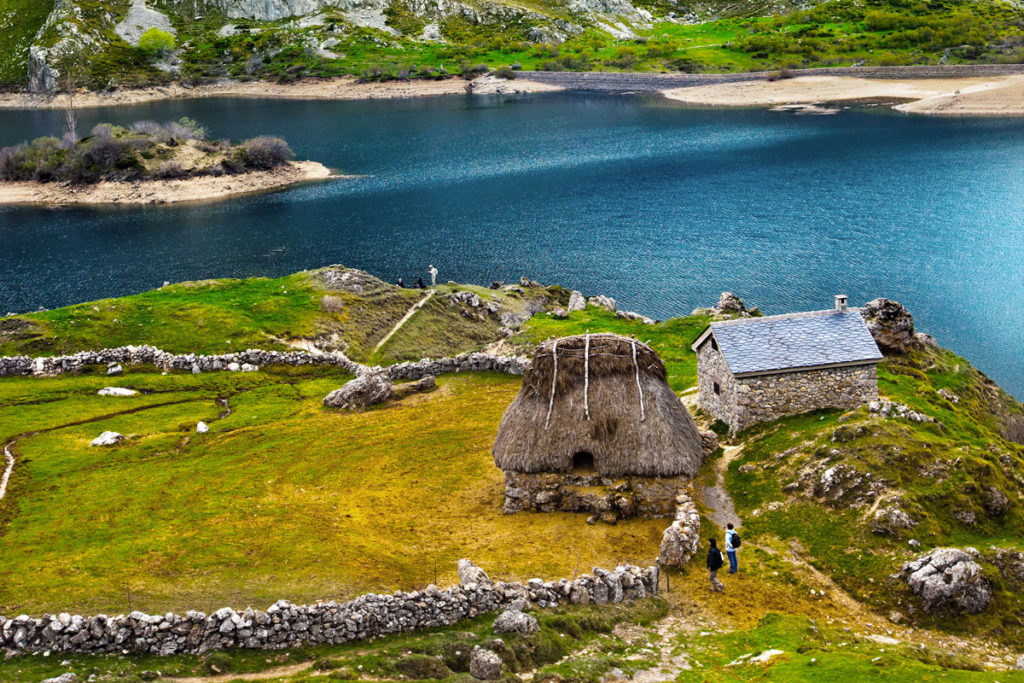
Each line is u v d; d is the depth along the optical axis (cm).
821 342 4934
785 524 4131
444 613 3344
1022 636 3541
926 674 2870
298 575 3691
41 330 7288
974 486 4122
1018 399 7575
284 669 2983
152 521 4219
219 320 7812
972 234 12475
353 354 7744
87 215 15638
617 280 11169
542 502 4388
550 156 18862
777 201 14638
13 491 4612
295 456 5144
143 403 6116
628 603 3600
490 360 6594
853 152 17862
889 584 3681
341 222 14488
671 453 4294
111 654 3047
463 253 12531
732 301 7625
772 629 3362
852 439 4441
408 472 4912
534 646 3108
